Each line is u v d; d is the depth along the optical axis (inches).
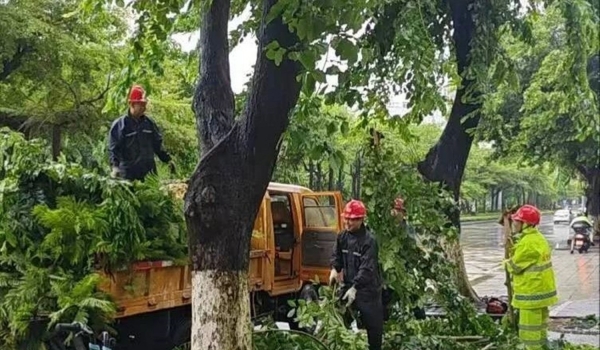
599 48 468.4
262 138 221.0
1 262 249.9
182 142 677.3
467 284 489.7
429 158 461.1
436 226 341.7
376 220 324.2
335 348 280.4
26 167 263.4
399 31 333.1
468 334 349.7
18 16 658.8
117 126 317.1
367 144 340.5
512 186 2869.1
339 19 191.9
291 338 285.9
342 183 636.7
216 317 219.3
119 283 269.1
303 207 414.6
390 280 316.2
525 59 957.2
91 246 257.1
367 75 330.0
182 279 303.4
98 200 270.4
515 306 349.4
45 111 710.5
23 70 695.7
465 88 451.8
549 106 903.1
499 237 1614.2
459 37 458.0
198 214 219.8
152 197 285.7
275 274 394.3
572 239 1222.9
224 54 235.1
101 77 716.0
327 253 404.5
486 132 479.8
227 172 220.7
